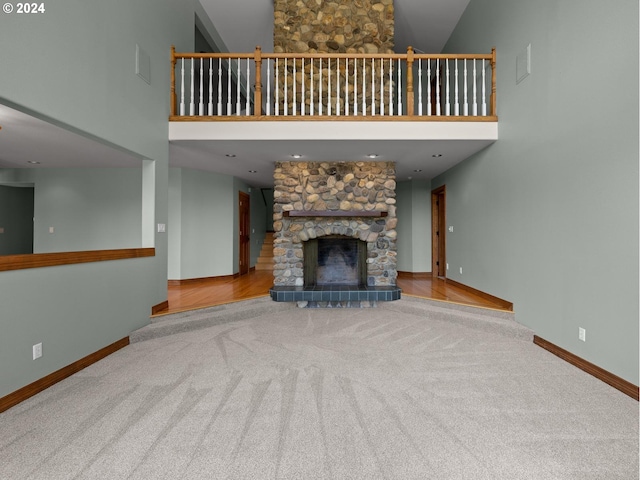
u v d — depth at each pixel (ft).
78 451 5.86
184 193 20.56
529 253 12.00
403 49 22.40
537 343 11.43
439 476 5.26
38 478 5.22
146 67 12.77
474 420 6.82
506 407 7.34
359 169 17.48
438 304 15.51
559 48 10.24
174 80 14.52
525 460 5.62
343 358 10.25
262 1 18.08
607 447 5.95
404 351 10.86
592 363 9.04
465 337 12.28
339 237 17.85
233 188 23.00
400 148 15.20
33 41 8.06
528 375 9.02
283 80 17.04
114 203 19.95
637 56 7.55
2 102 7.58
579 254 9.48
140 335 11.94
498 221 14.19
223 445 6.02
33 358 8.02
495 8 14.42
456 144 14.65
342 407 7.34
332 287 17.30
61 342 8.86
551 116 10.65
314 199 17.38
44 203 20.15
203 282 21.38
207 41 20.33
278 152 15.88
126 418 6.90
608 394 7.91
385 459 5.66
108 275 10.77
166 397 7.80
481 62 16.01
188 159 17.57
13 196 23.41
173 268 20.47
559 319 10.39
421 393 7.99
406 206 24.50
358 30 17.12
